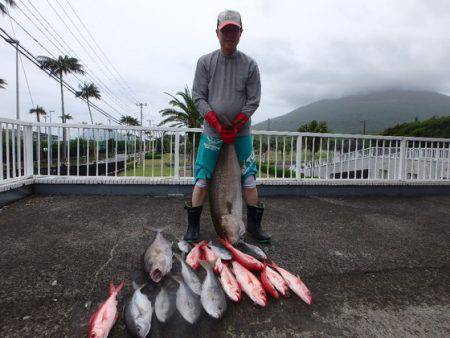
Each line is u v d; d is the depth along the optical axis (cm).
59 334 168
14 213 407
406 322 190
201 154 289
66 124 536
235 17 266
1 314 183
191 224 302
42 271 239
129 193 548
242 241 281
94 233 331
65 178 531
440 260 289
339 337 174
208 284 193
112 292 195
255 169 310
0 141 443
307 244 316
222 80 284
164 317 178
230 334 172
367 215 454
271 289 210
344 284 235
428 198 626
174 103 2002
